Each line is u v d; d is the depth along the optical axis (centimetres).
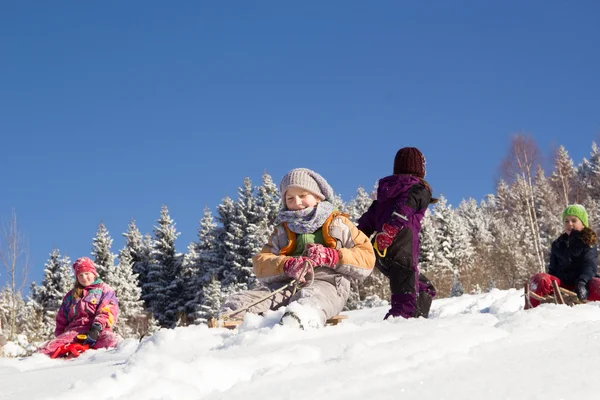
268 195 3734
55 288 3297
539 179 3916
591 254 618
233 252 3547
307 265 423
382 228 505
